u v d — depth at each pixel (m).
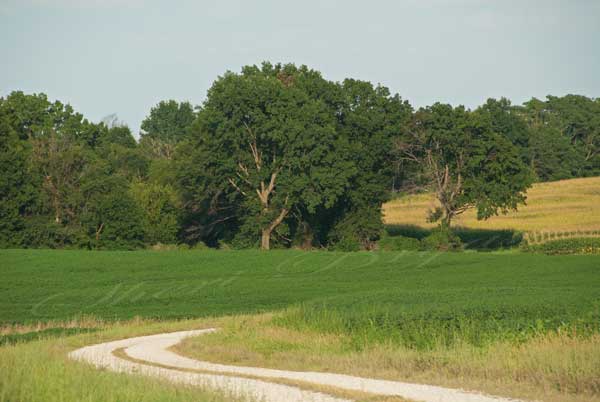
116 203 139.75
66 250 127.19
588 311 47.16
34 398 27.02
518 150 146.00
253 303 87.12
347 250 140.88
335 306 59.19
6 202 133.12
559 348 37.03
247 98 136.25
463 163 145.12
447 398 30.02
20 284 99.19
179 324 67.50
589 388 31.08
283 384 33.91
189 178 139.75
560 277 100.62
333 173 137.62
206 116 138.38
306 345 47.88
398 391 31.80
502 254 129.88
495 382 33.28
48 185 140.25
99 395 27.19
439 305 54.47
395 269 115.31
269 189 139.25
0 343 55.41
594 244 133.38
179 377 35.19
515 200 145.38
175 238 147.38
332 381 34.94
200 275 110.44
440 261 121.62
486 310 49.28
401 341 45.53
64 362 33.44
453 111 145.75
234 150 139.25
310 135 137.25
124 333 60.88
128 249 139.75
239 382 34.44
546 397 29.92
